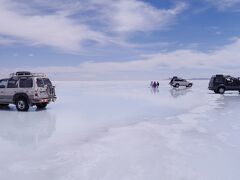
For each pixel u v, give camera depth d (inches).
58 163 275.4
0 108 761.0
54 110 715.4
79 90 1909.4
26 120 546.3
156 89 1977.1
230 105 804.0
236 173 244.1
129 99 1063.0
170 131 432.8
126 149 326.6
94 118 571.5
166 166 263.6
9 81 703.7
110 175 240.1
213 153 308.2
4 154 310.2
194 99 1029.8
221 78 1374.3
